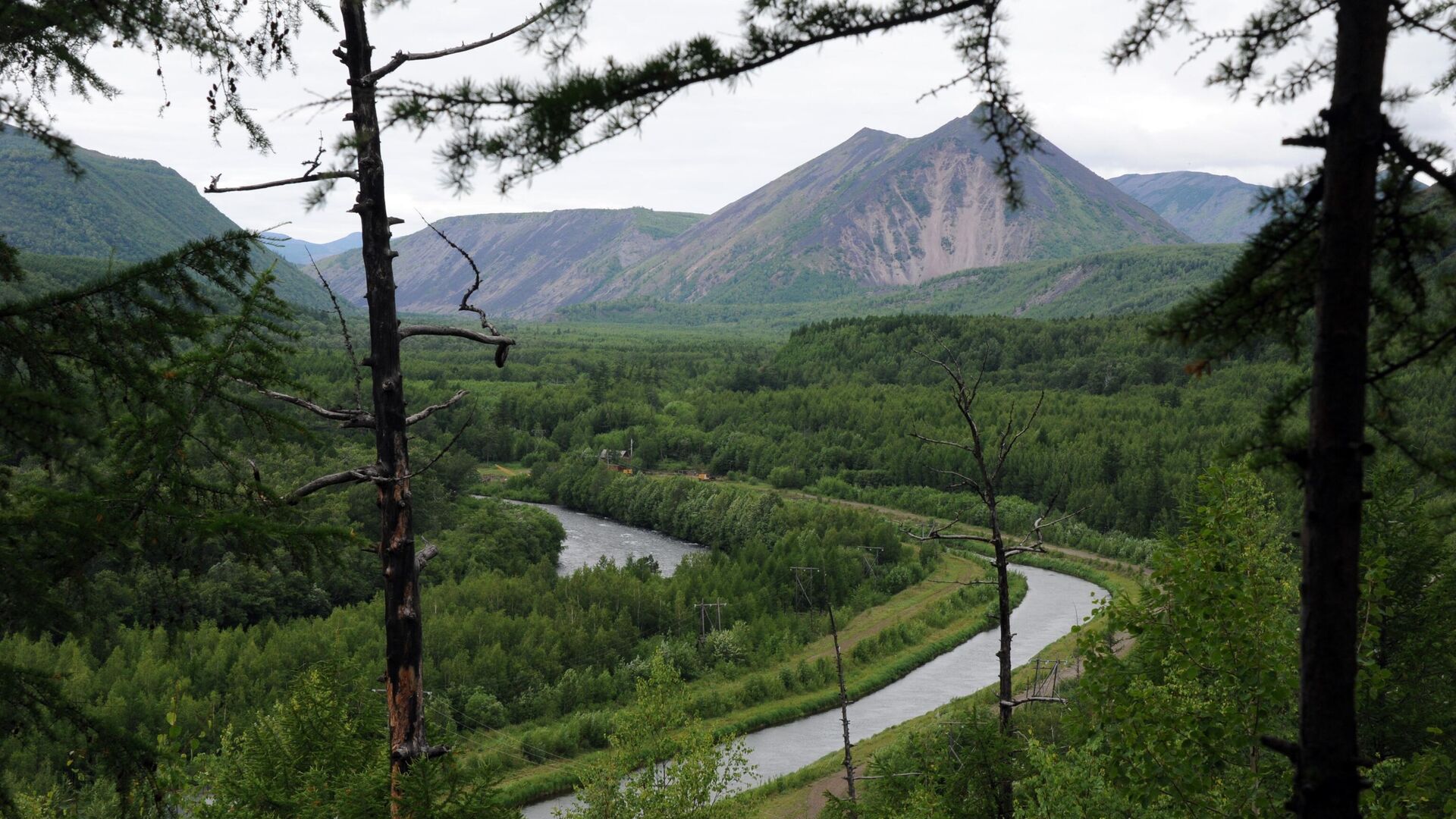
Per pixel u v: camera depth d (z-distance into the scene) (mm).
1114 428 159250
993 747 20031
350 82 11711
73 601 8648
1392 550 23312
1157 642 14961
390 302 12664
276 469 77250
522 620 81938
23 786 31344
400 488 12734
